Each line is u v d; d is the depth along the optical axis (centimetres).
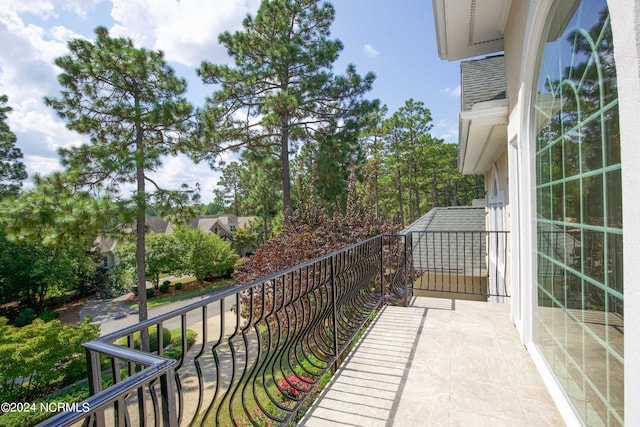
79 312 1816
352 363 282
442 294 915
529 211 288
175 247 2214
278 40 1170
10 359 775
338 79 1220
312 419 209
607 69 140
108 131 1030
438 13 419
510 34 353
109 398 81
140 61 970
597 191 154
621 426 136
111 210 897
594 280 161
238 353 949
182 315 132
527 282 296
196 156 1162
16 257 1747
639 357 107
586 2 161
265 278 186
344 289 303
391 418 208
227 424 475
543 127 244
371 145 2355
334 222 664
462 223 1070
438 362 281
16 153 1955
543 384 242
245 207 3928
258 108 1266
